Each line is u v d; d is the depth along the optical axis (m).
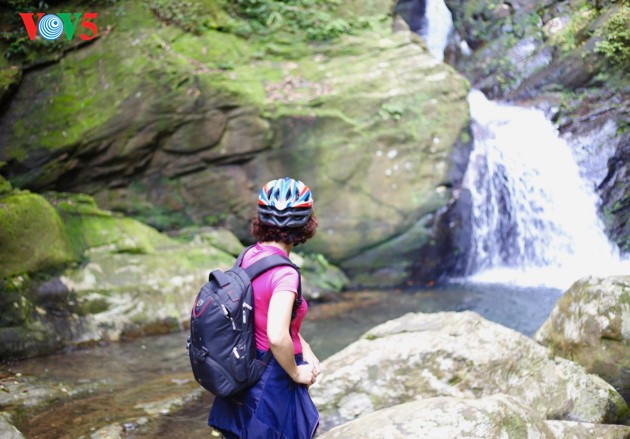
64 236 7.03
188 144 8.70
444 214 8.85
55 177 8.34
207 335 2.45
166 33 9.21
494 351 4.32
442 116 8.93
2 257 6.30
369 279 9.00
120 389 5.20
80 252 7.16
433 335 4.54
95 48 8.94
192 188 8.84
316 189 8.84
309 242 8.84
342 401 4.23
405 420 3.07
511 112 10.05
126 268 7.24
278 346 2.38
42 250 6.64
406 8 12.57
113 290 6.94
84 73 8.77
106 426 4.32
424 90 9.02
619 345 4.22
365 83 9.06
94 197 8.59
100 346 6.43
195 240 8.25
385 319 7.34
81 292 6.76
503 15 11.23
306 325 7.20
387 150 8.82
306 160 8.80
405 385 4.29
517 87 10.57
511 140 9.44
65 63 8.83
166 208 8.82
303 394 2.63
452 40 11.98
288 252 2.69
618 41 9.41
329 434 3.13
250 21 9.77
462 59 11.70
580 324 4.46
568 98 9.80
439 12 12.27
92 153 8.41
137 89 8.54
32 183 8.27
